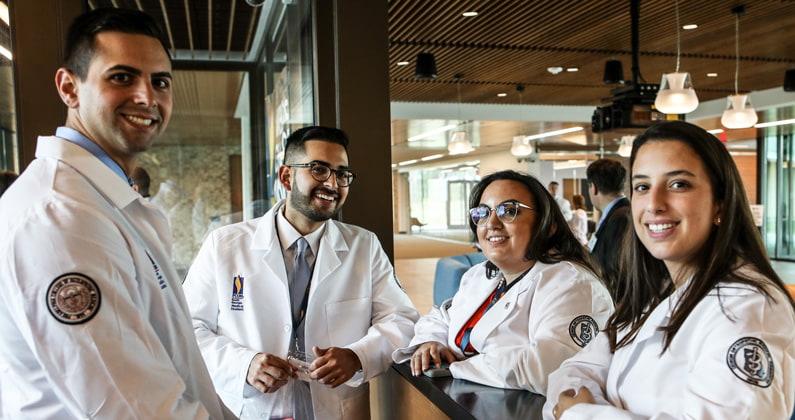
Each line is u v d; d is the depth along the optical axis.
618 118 6.20
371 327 1.94
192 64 2.54
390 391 1.98
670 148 1.05
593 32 6.41
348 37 2.28
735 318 0.94
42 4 1.99
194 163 2.64
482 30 6.23
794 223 12.59
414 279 8.98
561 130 12.23
